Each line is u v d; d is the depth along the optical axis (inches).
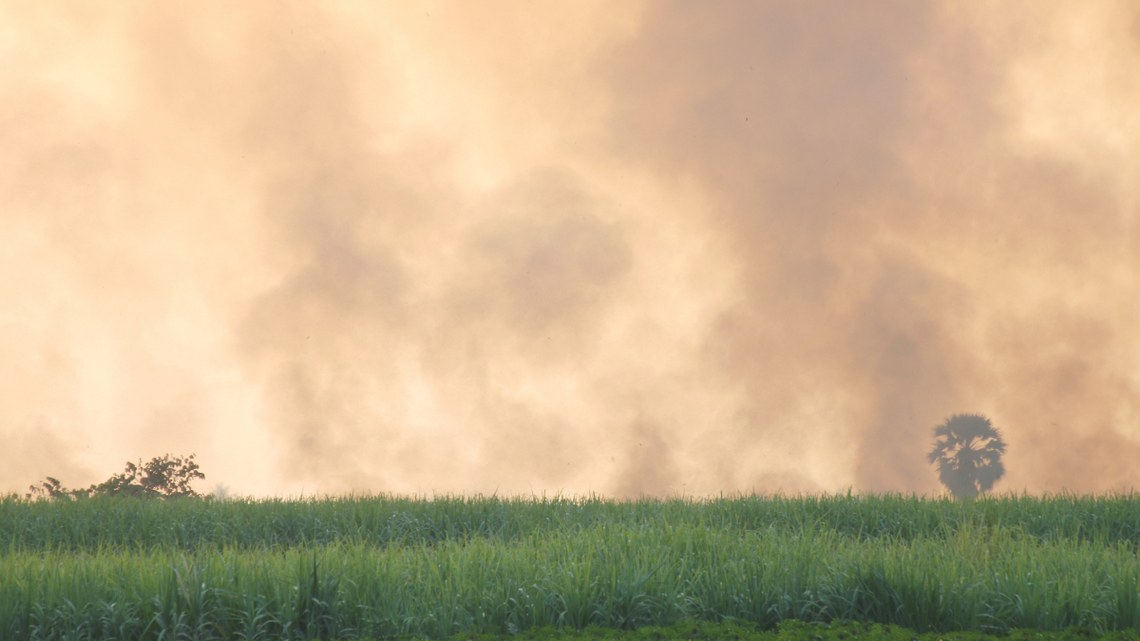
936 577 296.4
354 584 299.7
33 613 277.9
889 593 297.0
